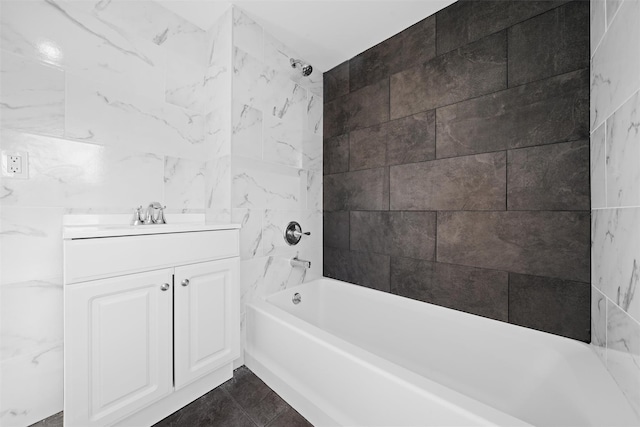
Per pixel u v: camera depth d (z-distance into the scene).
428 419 0.83
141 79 1.46
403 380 0.90
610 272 0.91
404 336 1.55
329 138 2.10
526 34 1.23
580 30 1.10
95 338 0.99
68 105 1.23
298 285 1.91
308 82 2.03
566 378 0.96
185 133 1.64
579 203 1.10
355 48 1.86
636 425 0.72
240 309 1.58
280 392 1.35
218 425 1.16
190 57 1.66
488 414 0.75
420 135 1.59
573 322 1.13
